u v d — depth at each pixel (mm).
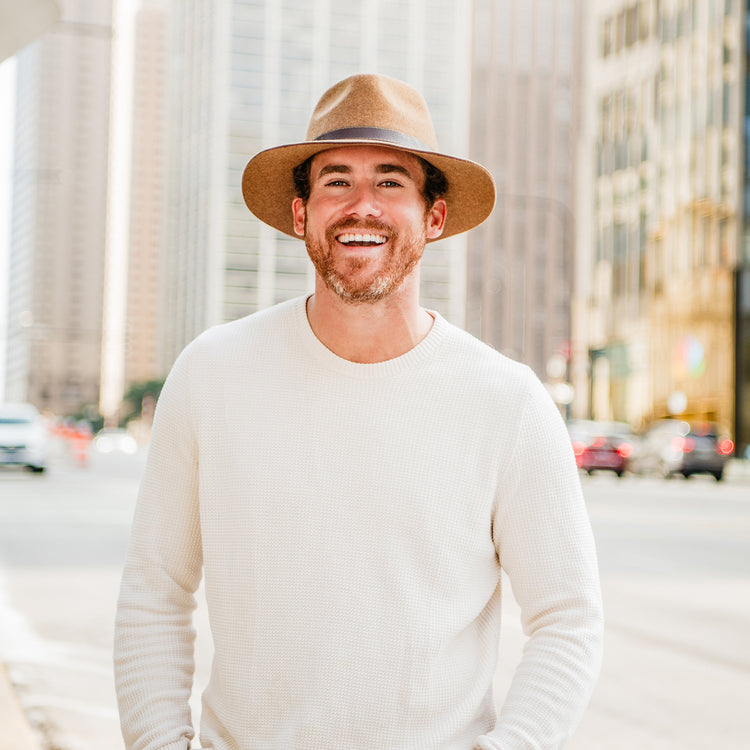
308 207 1960
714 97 46000
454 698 1765
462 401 1850
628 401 53344
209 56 142000
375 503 1793
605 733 5016
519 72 134500
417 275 1924
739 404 43781
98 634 7133
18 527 14461
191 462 1951
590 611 1800
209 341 1994
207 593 1887
